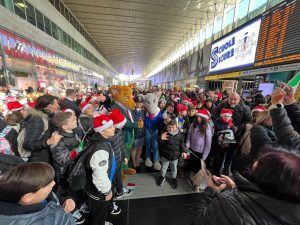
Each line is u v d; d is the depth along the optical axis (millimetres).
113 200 2125
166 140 2422
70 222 832
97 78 21953
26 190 692
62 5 10641
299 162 558
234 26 9172
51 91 6645
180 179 2754
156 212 2051
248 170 733
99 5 11164
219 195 711
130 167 3162
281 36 4168
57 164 1530
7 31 4598
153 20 13398
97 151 1358
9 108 2072
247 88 8516
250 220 518
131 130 2705
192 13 11828
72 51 11344
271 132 1703
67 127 1605
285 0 4047
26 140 1512
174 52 22000
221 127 2598
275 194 541
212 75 8883
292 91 1383
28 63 5621
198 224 692
